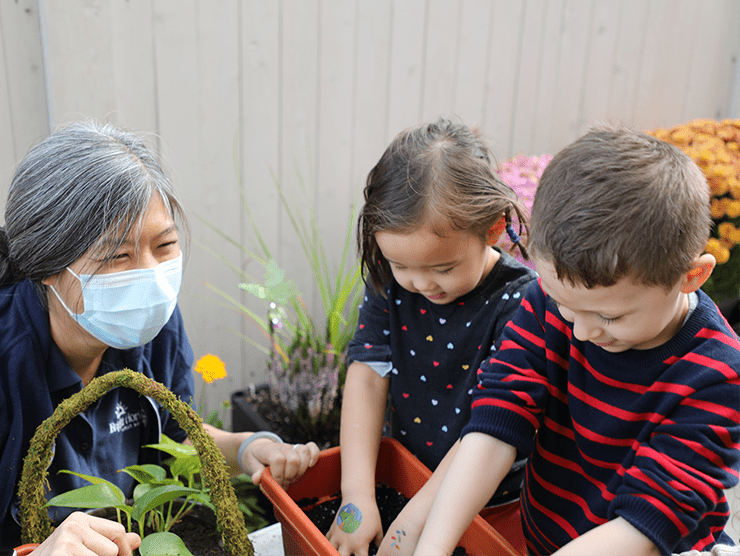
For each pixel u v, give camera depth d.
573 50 2.29
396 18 1.98
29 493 0.76
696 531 0.76
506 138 2.31
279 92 1.89
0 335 0.91
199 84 1.78
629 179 0.59
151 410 1.08
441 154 0.90
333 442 1.68
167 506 0.94
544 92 2.31
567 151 0.65
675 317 0.71
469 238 0.90
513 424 0.80
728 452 0.66
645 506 0.65
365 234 1.01
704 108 2.65
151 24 1.67
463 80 2.15
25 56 1.61
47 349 0.93
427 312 1.08
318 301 2.18
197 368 1.31
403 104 2.09
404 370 1.13
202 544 0.87
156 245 0.91
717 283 1.89
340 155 2.05
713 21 2.50
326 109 1.98
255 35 1.81
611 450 0.79
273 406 1.83
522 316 0.88
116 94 1.67
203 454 0.77
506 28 2.15
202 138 1.83
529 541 0.95
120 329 0.92
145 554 0.71
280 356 1.84
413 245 0.88
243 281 2.02
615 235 0.57
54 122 1.61
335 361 1.70
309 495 1.07
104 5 1.60
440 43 2.07
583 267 0.58
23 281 0.95
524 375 0.84
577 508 0.85
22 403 0.92
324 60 1.93
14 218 0.87
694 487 0.64
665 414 0.71
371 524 0.96
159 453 1.13
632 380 0.74
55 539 0.67
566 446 0.86
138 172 0.87
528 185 1.71
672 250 0.58
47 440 0.76
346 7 1.90
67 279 0.88
